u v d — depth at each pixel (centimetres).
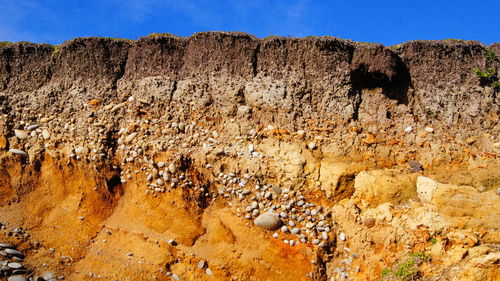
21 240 991
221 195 1067
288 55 1241
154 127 1169
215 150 1098
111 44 1309
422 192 985
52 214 1073
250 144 1116
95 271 934
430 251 867
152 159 1103
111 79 1280
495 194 948
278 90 1195
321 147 1122
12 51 1320
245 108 1183
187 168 1091
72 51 1301
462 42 1267
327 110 1180
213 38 1264
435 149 1110
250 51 1248
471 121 1177
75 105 1232
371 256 931
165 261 939
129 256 957
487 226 875
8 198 1099
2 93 1264
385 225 945
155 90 1229
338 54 1221
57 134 1180
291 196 1038
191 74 1253
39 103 1243
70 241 1006
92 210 1071
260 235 989
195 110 1196
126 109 1217
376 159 1100
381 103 1202
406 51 1250
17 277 856
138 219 1033
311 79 1213
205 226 1025
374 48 1205
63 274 919
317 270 945
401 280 836
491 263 776
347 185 1040
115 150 1149
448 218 902
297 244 978
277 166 1073
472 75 1234
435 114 1187
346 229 991
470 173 1036
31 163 1137
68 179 1118
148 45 1289
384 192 1002
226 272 934
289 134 1141
